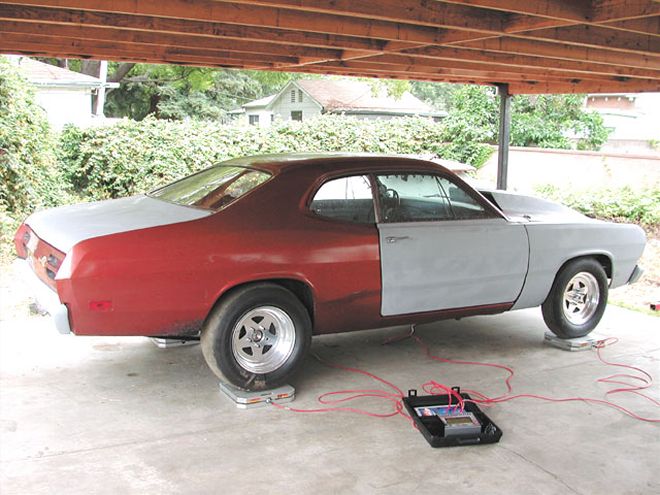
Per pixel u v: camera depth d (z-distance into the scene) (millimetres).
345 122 17359
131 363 5113
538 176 17578
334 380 4918
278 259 4305
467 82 11047
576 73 9469
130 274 3898
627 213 13320
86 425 4012
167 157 14117
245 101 38531
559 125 22766
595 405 4570
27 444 3738
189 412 4250
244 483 3396
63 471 3455
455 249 4992
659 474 3621
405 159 5066
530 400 4629
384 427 4125
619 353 5723
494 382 4965
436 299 5016
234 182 4723
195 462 3602
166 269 3980
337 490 3357
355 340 5945
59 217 4559
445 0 4559
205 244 4109
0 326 5863
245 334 4379
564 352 5727
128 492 3273
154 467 3531
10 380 4664
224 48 7094
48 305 3951
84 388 4582
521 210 6031
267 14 5305
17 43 7195
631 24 5555
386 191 4859
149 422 4086
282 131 16203
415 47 6672
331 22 5598
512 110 21516
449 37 6145
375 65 8977
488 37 5887
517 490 3406
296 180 4586
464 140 19203
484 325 6523
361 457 3725
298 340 4484
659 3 4660
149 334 4102
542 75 9625
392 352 5621
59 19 5316
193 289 4074
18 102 9898
